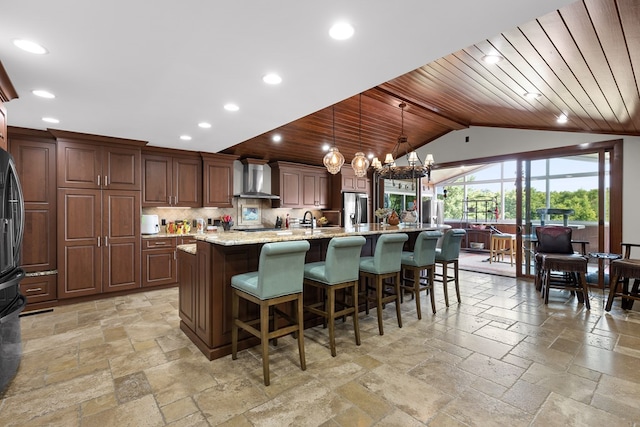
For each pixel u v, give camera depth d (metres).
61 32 1.74
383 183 7.59
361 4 1.51
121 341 2.86
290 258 2.27
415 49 1.95
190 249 2.92
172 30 1.73
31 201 3.77
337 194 6.93
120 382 2.18
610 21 1.76
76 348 2.71
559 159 5.11
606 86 2.74
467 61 2.83
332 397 2.01
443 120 5.43
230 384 2.16
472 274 5.95
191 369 2.36
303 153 6.31
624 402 1.94
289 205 6.33
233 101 2.83
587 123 4.31
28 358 2.53
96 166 4.13
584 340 2.85
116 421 1.79
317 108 3.01
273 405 1.93
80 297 4.05
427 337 2.94
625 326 3.19
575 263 3.81
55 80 2.36
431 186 10.95
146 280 4.53
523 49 2.32
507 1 1.49
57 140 3.87
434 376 2.25
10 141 3.66
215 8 1.54
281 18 1.63
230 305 2.64
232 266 2.66
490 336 2.96
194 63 2.12
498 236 7.13
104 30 1.73
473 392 2.05
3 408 1.91
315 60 2.08
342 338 2.92
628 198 4.43
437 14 1.59
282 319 2.94
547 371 2.31
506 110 4.36
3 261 2.15
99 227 4.16
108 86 2.47
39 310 3.73
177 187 5.00
